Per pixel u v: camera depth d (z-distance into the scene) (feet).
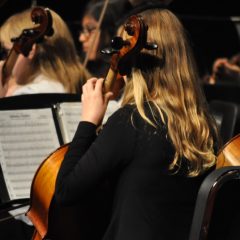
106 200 20.85
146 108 18.81
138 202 18.39
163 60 19.47
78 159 18.71
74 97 24.54
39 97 24.07
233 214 18.31
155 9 20.22
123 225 18.39
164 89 19.26
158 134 18.51
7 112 23.61
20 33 28.02
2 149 23.44
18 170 23.48
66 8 49.55
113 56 19.54
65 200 18.56
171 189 18.63
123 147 18.33
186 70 19.70
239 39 47.91
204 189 17.44
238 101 39.93
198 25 47.52
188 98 19.51
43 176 20.81
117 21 38.40
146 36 18.99
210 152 19.44
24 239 26.63
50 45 27.86
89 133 19.02
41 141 23.71
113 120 18.60
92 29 39.22
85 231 21.20
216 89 40.09
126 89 19.61
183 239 18.61
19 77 27.55
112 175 18.95
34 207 21.26
